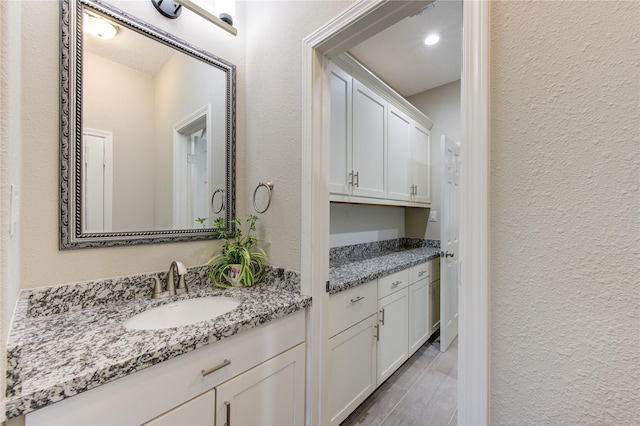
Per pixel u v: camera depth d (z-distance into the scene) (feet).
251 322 3.23
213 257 4.66
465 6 2.31
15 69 2.16
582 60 1.85
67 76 3.40
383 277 6.01
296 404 3.90
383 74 8.86
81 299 3.48
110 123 3.78
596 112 1.80
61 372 2.10
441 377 6.42
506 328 2.12
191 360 2.75
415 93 10.22
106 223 3.73
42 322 3.06
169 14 4.31
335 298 4.71
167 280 4.08
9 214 1.94
